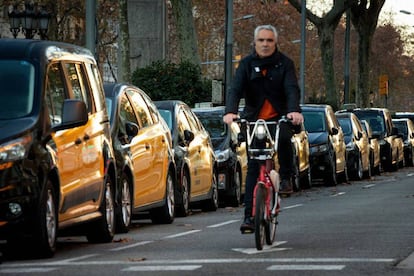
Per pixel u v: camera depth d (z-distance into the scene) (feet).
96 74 85.15
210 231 89.61
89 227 81.05
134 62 250.57
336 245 72.08
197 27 495.41
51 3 289.94
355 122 223.71
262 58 70.69
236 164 138.62
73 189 74.23
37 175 67.67
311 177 191.62
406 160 301.22
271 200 71.61
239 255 66.85
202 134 128.67
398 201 130.31
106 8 325.62
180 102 126.00
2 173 66.33
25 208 66.80
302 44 308.40
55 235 70.44
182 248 73.31
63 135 73.15
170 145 107.76
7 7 294.25
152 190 99.81
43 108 71.05
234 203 138.51
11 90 71.56
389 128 268.82
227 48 222.48
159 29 250.98
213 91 211.61
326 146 190.39
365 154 223.71
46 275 58.70
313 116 196.03
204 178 124.67
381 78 419.13
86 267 62.23
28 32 168.86
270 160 70.79
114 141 91.09
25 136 68.03
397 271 57.62
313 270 58.49
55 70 75.41
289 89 70.23
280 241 75.66
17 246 68.39
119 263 63.82
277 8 526.16
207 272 58.39
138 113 100.99
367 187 183.93
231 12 222.69
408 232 82.07
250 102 71.41
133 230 95.61
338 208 118.11
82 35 327.67
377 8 390.01
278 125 70.59
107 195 82.64
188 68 222.89
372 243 73.20
